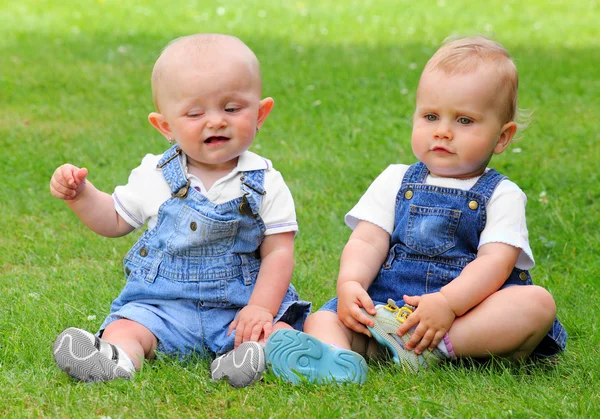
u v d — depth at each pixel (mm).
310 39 13781
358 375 3334
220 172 3779
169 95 3674
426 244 3756
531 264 3715
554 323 3650
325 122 8453
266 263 3746
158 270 3713
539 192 6445
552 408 3045
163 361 3510
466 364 3572
